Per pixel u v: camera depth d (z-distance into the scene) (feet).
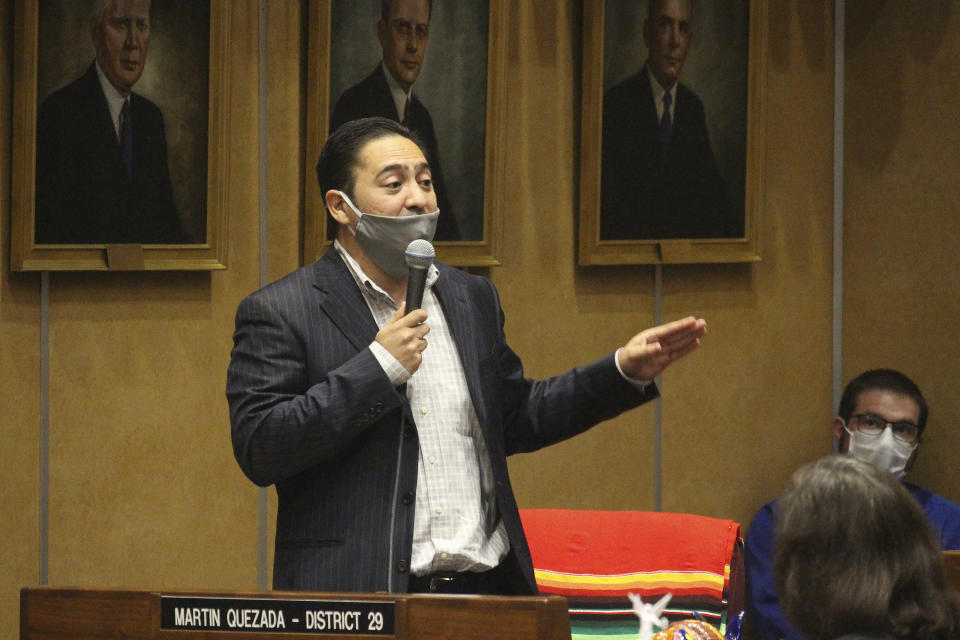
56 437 37.78
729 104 47.09
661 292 47.73
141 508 39.34
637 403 24.81
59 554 37.96
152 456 39.45
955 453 46.32
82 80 36.76
